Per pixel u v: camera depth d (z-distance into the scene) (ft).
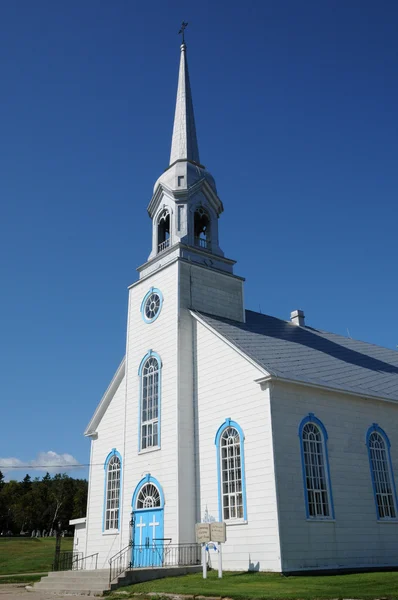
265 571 66.90
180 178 105.09
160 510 82.33
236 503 74.18
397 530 80.28
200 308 94.48
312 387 77.66
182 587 58.49
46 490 384.06
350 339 120.88
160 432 86.74
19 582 91.15
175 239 99.96
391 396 88.69
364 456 81.56
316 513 71.97
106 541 94.22
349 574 65.72
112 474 99.50
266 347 86.53
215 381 82.99
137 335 99.04
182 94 117.29
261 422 73.31
